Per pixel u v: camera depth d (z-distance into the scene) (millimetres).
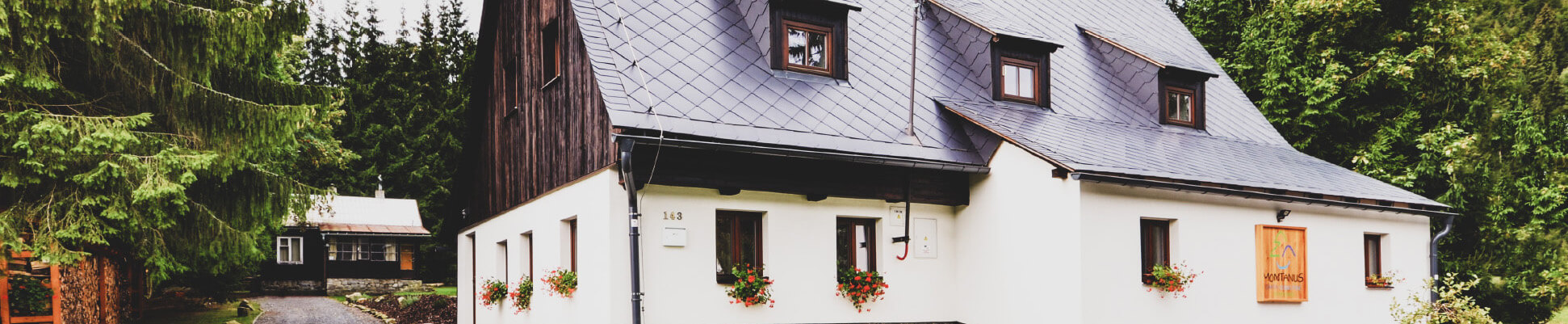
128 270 18500
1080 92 15250
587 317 11438
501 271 15211
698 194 11500
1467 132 20375
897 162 12156
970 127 13352
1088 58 16125
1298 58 20484
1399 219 15922
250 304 25703
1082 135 13672
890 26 14430
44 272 12945
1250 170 14484
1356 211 15273
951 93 13914
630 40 11844
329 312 23078
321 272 33500
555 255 12648
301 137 20125
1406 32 20203
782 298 11875
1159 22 19094
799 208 12133
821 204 12312
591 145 11594
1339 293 14812
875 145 12156
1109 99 15523
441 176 41938
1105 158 12617
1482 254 20266
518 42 14562
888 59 13828
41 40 11211
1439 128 19562
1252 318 13805
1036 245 12297
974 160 12984
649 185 11086
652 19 12320
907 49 14195
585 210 11664
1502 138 20469
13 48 11117
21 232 11508
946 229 13367
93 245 13320
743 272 11594
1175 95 16031
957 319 13320
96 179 11219
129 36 12266
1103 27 17484
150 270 14109
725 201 11672
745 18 13195
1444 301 15242
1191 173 13125
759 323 11758
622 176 10945
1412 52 19781
